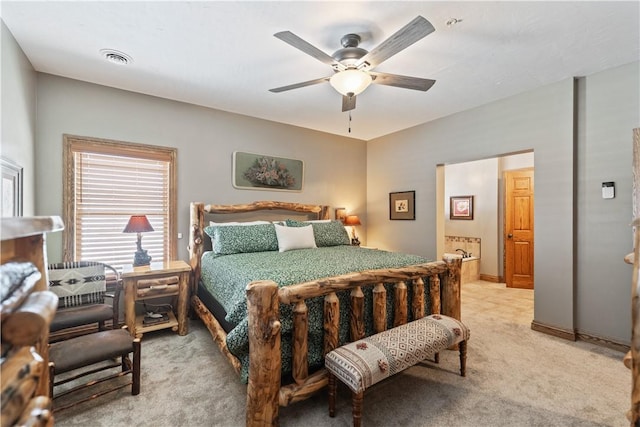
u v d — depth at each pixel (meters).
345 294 2.07
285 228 3.49
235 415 1.79
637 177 2.40
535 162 3.15
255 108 3.76
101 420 1.73
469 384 2.11
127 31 2.15
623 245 2.63
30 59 2.54
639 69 2.55
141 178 3.33
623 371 2.27
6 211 2.05
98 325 2.72
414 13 1.96
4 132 2.04
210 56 2.50
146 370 2.28
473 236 5.54
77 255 2.99
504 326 3.20
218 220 3.82
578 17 1.99
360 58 2.17
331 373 1.77
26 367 0.56
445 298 2.58
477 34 2.19
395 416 1.78
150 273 2.79
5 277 0.57
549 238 3.04
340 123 4.37
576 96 2.91
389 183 4.91
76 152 2.97
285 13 1.96
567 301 2.91
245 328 1.76
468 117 3.79
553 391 2.02
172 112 3.49
